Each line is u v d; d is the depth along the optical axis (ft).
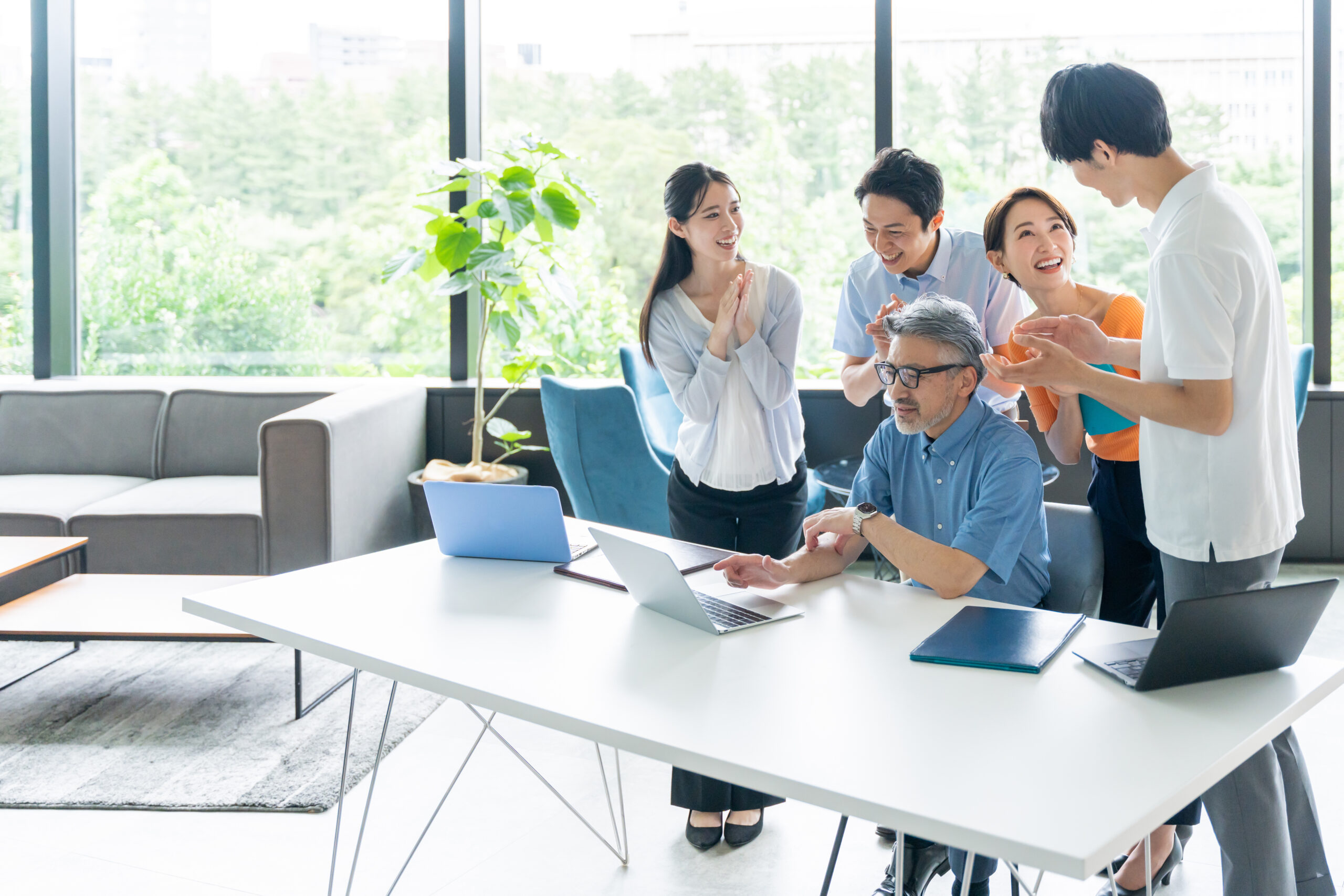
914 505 6.56
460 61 15.07
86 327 16.15
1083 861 3.02
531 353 15.12
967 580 5.61
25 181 16.07
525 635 5.14
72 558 12.00
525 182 12.89
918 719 4.04
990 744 3.80
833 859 5.26
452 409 14.98
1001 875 6.84
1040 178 14.76
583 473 11.41
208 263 15.98
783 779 3.56
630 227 15.43
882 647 4.88
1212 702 4.15
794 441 8.24
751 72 15.06
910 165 7.62
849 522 5.92
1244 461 5.38
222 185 15.89
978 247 8.25
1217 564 5.52
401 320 15.79
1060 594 6.35
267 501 11.64
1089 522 6.33
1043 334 6.07
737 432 7.95
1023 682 4.40
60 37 15.62
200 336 16.08
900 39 14.76
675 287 8.23
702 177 7.65
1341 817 7.41
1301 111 14.39
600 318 15.53
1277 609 4.23
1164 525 5.74
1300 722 8.98
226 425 14.17
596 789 8.15
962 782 3.51
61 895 6.60
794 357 8.11
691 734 3.94
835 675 4.53
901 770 3.61
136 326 16.12
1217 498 5.45
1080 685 4.35
